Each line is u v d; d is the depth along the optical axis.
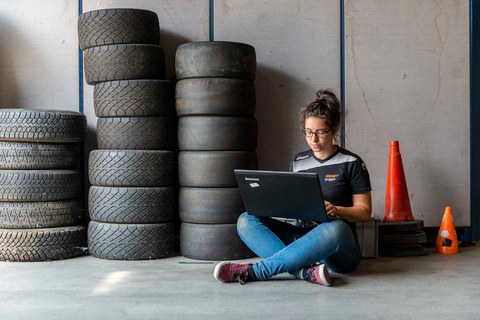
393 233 4.33
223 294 3.11
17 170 4.23
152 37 4.38
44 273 3.71
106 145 4.27
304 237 3.25
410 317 2.70
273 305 2.89
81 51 4.72
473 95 4.81
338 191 3.44
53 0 4.71
